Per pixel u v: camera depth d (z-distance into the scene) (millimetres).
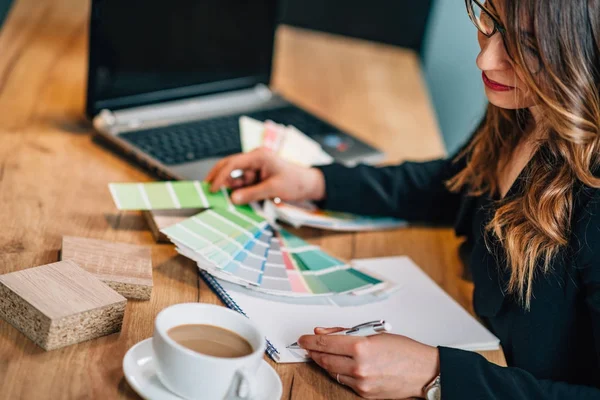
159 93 1580
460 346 1075
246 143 1507
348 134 1698
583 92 1007
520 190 1140
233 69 1718
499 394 944
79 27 2070
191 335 844
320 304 1093
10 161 1336
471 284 1275
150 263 1067
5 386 820
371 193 1395
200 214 1215
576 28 977
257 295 1077
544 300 1065
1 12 2078
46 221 1167
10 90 1624
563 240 1043
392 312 1117
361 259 1271
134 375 845
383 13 2857
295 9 2857
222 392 811
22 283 916
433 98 3312
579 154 1035
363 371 925
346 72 2188
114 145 1465
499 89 1101
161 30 1531
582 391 976
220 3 1620
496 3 1019
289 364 959
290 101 1804
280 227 1285
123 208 1184
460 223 1359
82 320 894
